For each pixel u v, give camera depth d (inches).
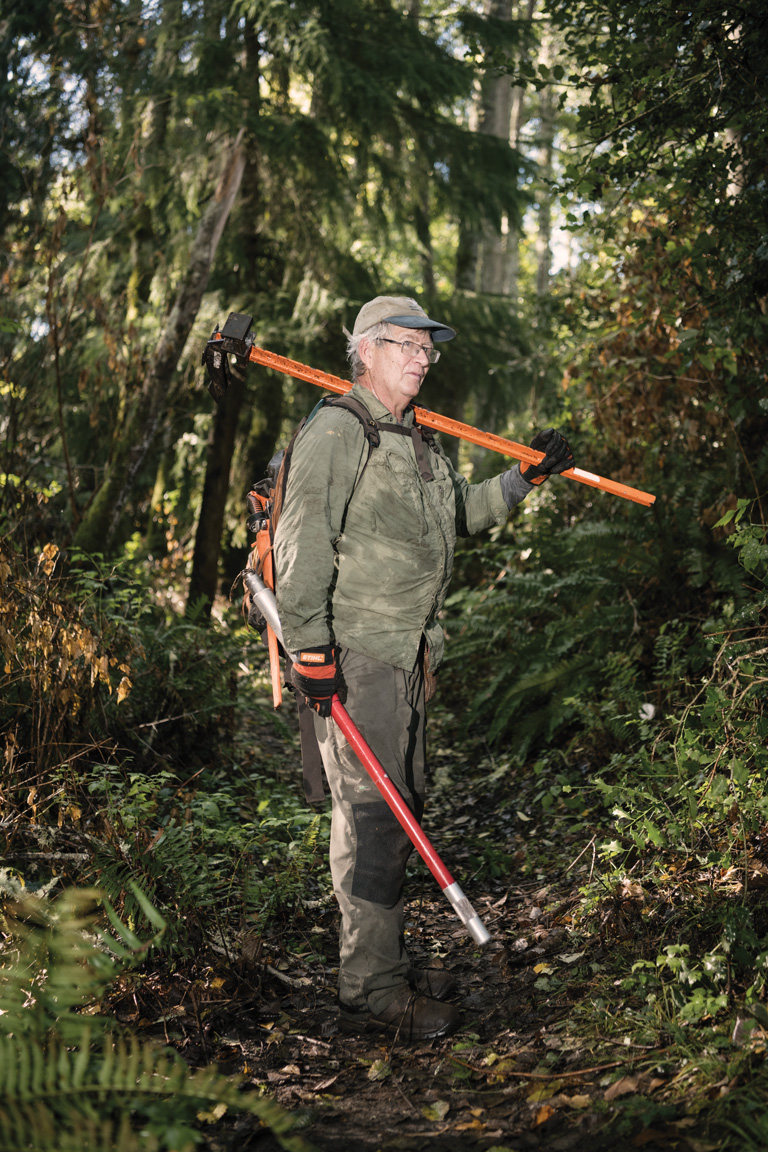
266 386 368.2
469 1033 99.5
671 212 170.9
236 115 299.3
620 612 195.2
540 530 249.1
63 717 142.8
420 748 106.1
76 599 178.5
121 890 107.1
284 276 389.1
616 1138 75.5
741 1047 81.3
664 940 103.8
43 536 221.9
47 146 272.1
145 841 117.1
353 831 101.7
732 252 156.7
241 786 184.2
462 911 90.3
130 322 278.7
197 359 347.6
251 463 393.7
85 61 287.9
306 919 130.1
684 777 121.3
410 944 126.2
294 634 96.7
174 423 381.1
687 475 207.0
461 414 409.7
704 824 117.0
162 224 352.8
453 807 191.5
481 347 386.9
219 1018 103.7
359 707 101.3
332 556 97.6
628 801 123.4
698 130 147.8
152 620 227.8
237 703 205.6
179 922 109.8
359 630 101.9
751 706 122.9
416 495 102.0
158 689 186.7
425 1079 91.4
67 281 324.2
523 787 186.5
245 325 106.9
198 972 109.9
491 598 232.2
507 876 146.8
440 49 348.5
